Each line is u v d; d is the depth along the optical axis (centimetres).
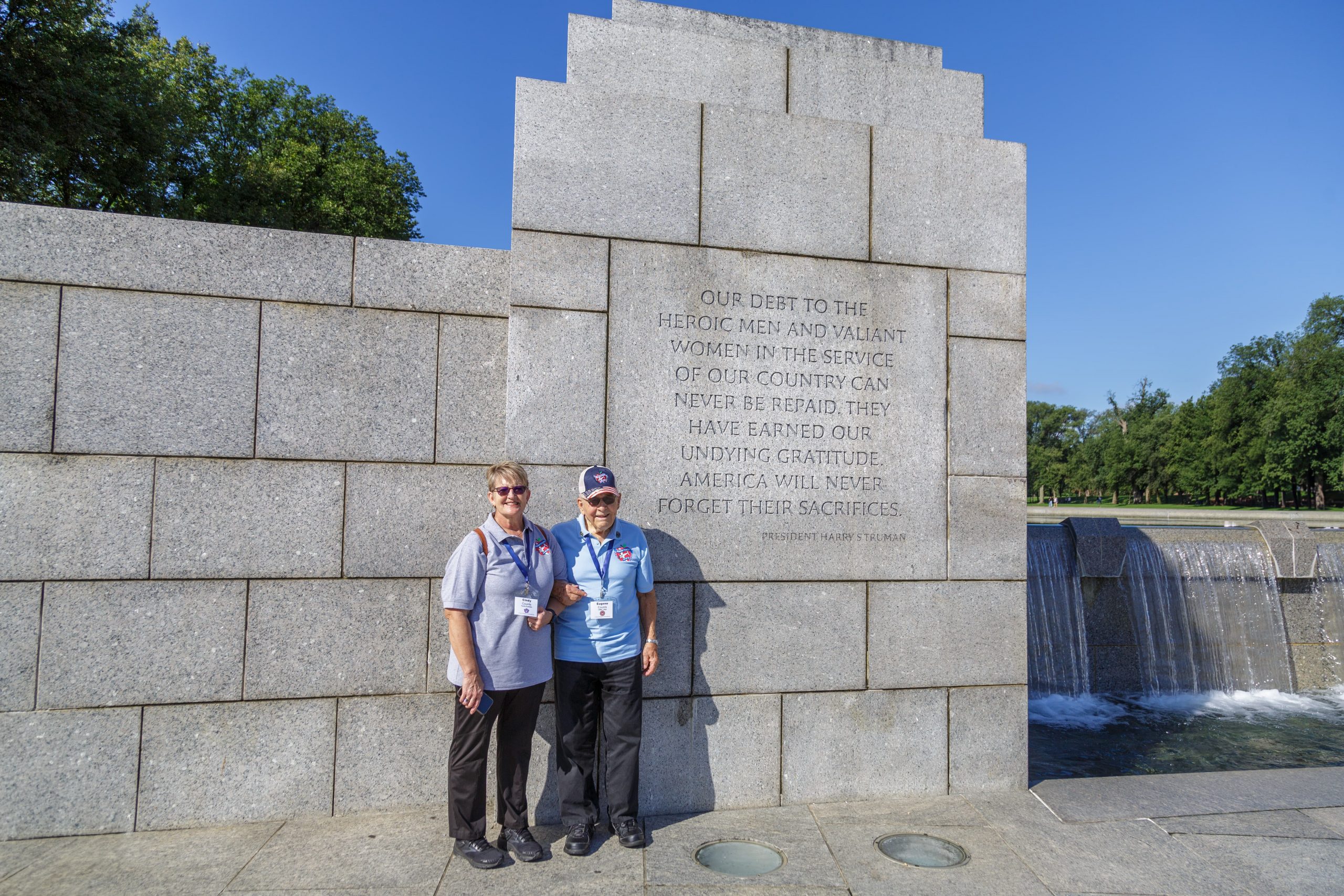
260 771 390
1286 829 392
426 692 409
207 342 395
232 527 393
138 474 384
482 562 338
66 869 336
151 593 383
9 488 370
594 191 418
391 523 410
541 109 414
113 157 1689
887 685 439
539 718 399
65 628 373
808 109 464
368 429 411
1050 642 805
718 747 418
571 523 372
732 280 432
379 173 2592
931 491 452
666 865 346
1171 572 852
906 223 458
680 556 417
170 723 382
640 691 372
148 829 378
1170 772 597
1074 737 685
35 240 378
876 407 448
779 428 433
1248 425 5703
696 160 431
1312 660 877
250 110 2542
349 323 413
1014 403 468
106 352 383
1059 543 834
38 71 1488
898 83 481
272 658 394
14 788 367
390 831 377
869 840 378
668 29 453
